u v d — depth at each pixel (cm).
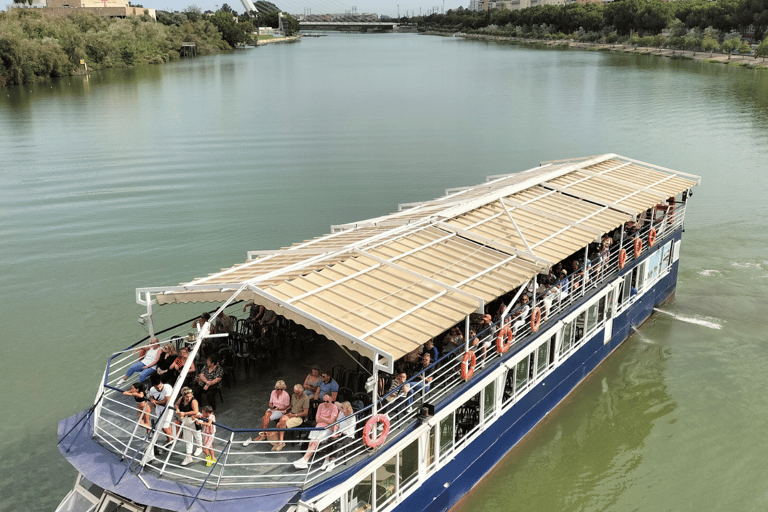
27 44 14550
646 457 2444
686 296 3825
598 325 2959
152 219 5144
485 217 2694
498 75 15838
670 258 3659
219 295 1875
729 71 15162
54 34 16200
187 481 1574
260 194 5816
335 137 8400
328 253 2177
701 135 7994
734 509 2180
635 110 9988
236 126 9288
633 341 3306
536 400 2538
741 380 2945
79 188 6025
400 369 1983
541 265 2291
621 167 3666
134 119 9850
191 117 10069
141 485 1553
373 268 2100
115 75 16575
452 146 7694
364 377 1992
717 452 2466
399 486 1839
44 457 2414
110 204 5547
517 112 10144
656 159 6812
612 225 2809
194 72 17725
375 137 8362
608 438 2555
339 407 1714
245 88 14050
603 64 17838
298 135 8556
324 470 1630
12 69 13988
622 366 3075
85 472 1595
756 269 4184
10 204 5544
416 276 2069
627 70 16025
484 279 2150
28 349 3188
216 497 1508
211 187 6059
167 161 7112
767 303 3712
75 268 4175
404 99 12038
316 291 1891
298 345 2305
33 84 14300
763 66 15250
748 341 3288
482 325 2269
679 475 2344
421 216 2712
